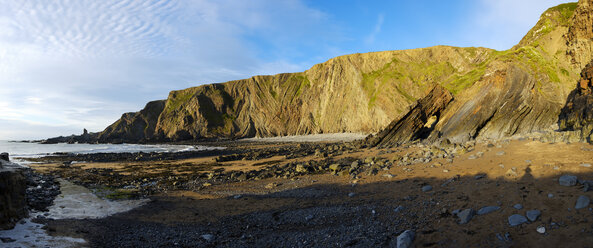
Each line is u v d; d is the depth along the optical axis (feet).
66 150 301.02
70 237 38.01
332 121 459.73
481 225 34.65
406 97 350.43
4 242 32.60
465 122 131.75
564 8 135.85
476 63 323.98
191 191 78.23
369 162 96.58
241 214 52.75
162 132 616.80
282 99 561.43
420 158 83.46
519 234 30.99
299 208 53.62
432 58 374.84
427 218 40.04
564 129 83.56
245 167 126.62
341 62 474.90
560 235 28.84
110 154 232.53
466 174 58.29
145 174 116.67
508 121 117.19
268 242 38.17
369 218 43.68
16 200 41.09
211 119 605.31
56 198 63.93
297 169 96.63
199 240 39.86
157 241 39.27
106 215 52.75
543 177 44.55
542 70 118.11
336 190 65.21
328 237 37.91
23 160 185.37
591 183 37.29
